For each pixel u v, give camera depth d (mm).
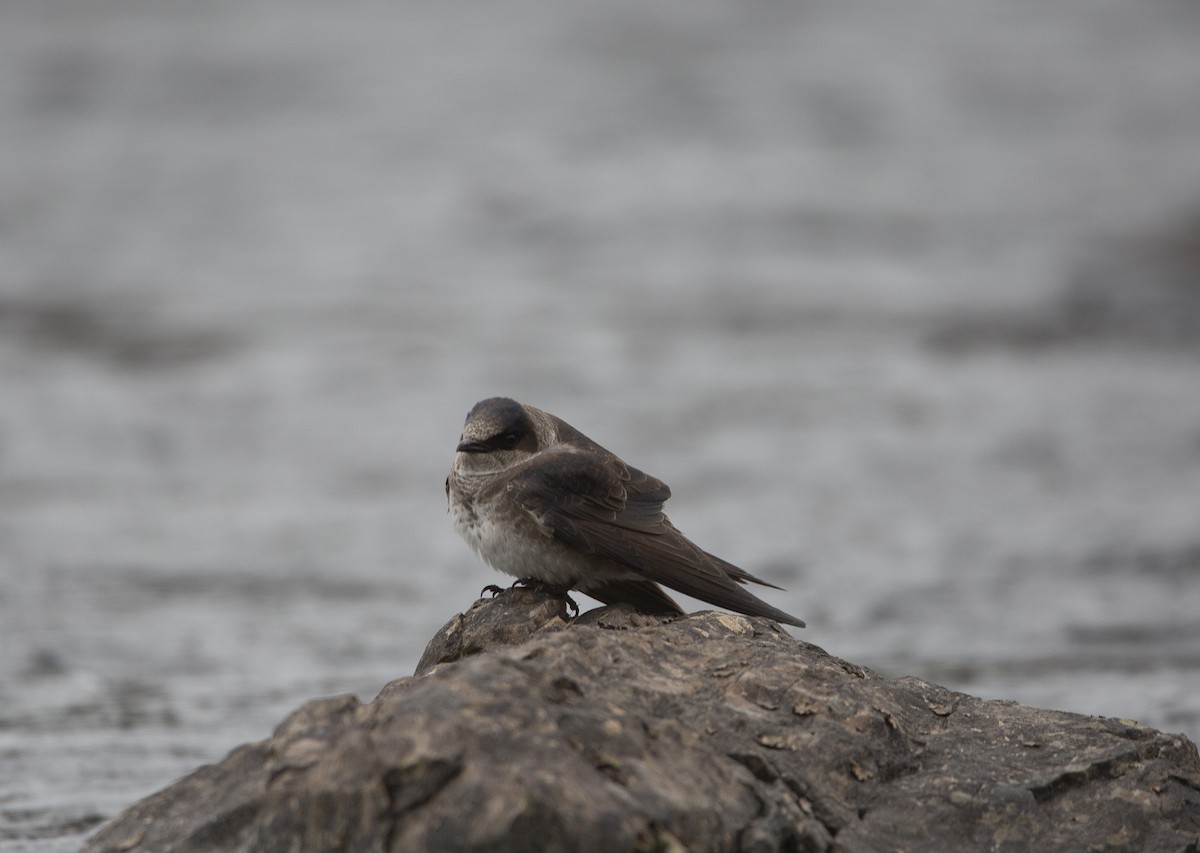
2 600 13477
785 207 34375
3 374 22234
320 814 5086
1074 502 16469
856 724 6148
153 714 10453
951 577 14109
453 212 33344
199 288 27594
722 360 22625
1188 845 5926
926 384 21609
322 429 19547
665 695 6074
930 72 50094
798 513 16062
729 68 49906
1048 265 29969
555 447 7812
